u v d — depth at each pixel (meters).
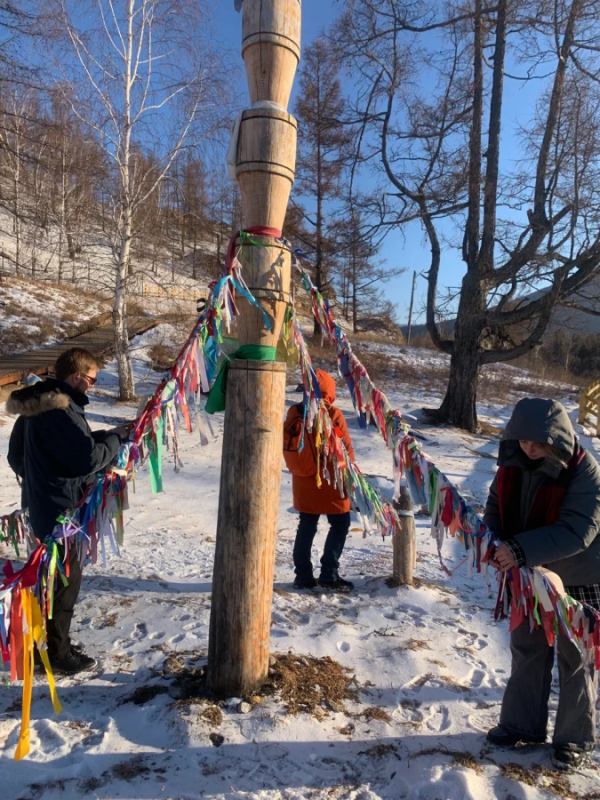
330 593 4.30
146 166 13.55
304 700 2.81
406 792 2.28
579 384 27.02
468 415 14.45
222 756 2.42
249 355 2.61
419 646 3.49
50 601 2.22
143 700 2.77
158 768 2.32
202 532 5.84
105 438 2.92
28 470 2.94
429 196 13.78
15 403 2.80
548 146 13.02
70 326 21.70
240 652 2.75
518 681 2.59
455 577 4.89
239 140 2.58
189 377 2.49
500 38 13.43
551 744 2.62
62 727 2.54
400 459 2.73
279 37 2.51
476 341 14.30
